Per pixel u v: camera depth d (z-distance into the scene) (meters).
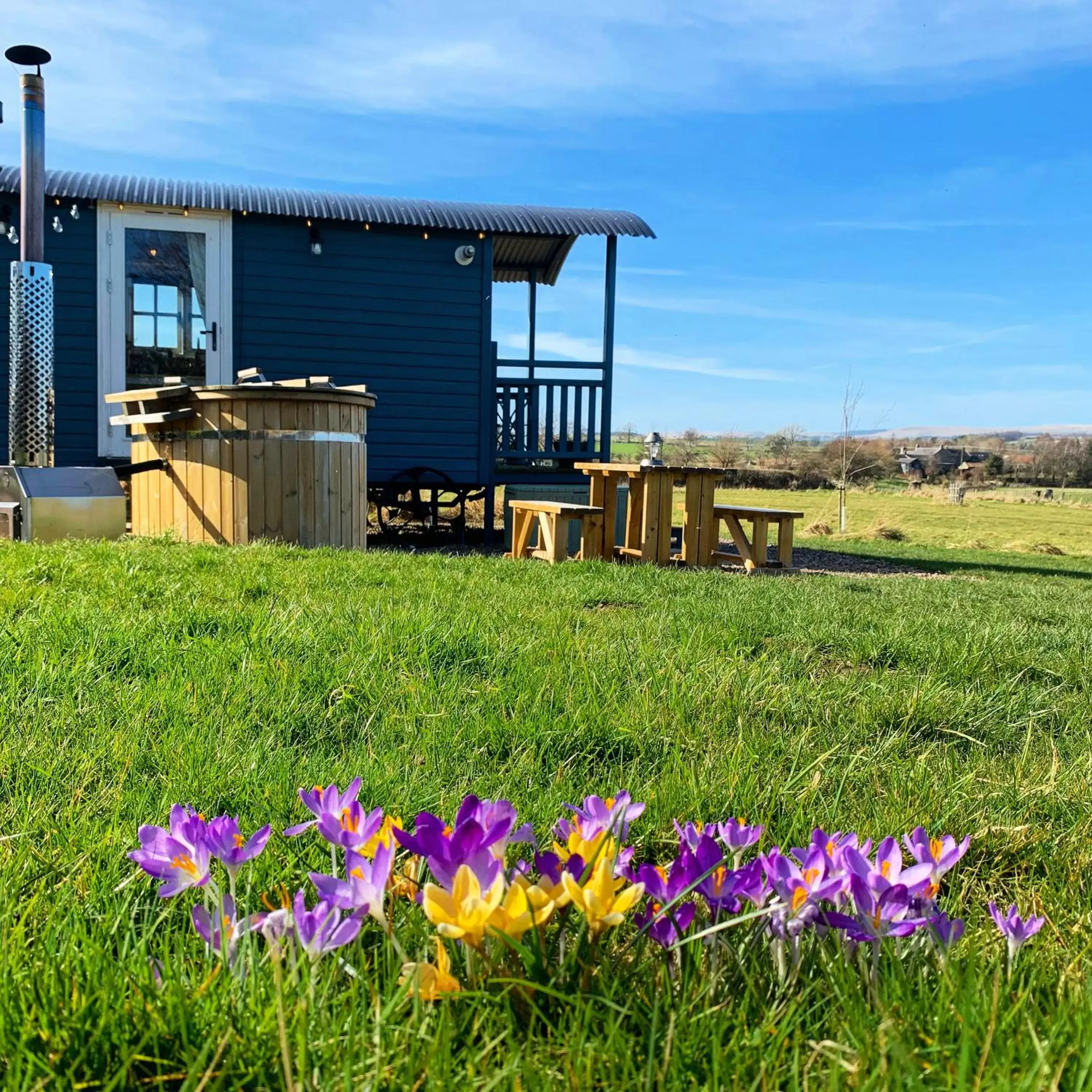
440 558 6.62
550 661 3.10
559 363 10.40
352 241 9.96
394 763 2.01
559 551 7.34
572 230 9.98
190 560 5.22
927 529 20.61
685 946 1.03
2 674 2.54
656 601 4.85
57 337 9.34
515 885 0.85
